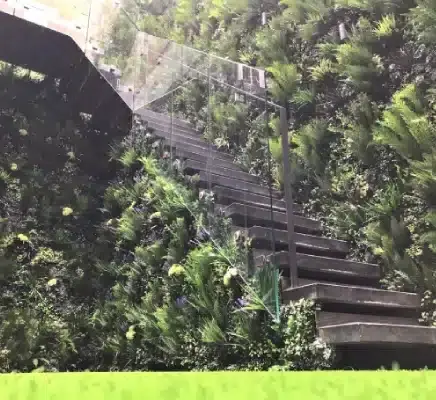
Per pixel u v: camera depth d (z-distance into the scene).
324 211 5.89
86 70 8.33
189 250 5.78
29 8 7.59
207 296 5.04
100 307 6.32
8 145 7.73
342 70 6.21
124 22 8.10
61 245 6.93
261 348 4.38
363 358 4.00
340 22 6.72
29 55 8.23
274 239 4.44
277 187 6.04
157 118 7.14
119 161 8.03
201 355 4.92
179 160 6.05
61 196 7.50
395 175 5.25
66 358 5.81
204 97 5.89
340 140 6.03
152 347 5.54
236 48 8.52
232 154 5.22
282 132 5.16
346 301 4.21
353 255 5.36
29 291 6.24
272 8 8.14
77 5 8.03
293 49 7.28
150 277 6.10
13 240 6.61
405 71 5.59
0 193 7.04
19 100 8.44
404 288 4.74
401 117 5.05
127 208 7.11
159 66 7.11
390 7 5.93
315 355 3.94
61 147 8.22
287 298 4.39
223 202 5.07
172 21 10.28
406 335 3.84
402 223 4.87
